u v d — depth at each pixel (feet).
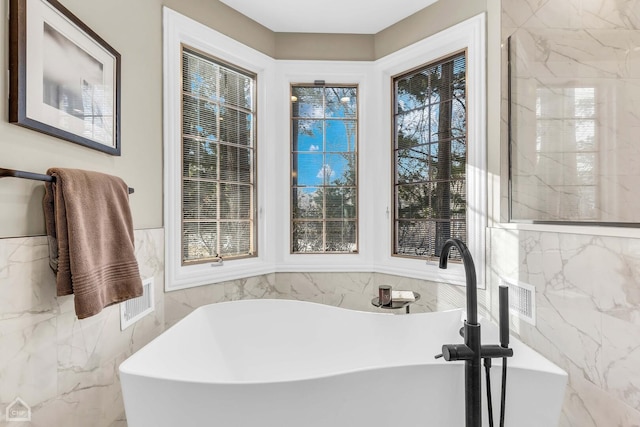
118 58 4.91
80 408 4.08
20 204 3.39
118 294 4.22
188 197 6.73
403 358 5.36
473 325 3.20
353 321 5.67
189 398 3.23
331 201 8.45
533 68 5.51
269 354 5.69
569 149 4.87
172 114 6.25
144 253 5.54
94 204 3.90
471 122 6.53
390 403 3.40
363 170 8.27
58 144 3.89
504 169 6.01
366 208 8.24
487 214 6.29
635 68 4.28
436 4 7.13
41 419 3.53
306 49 8.24
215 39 6.94
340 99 8.48
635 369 3.40
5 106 3.22
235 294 7.32
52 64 3.69
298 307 5.85
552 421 3.31
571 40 4.97
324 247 8.41
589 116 4.65
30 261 3.42
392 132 8.18
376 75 8.23
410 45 7.53
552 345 4.56
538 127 5.38
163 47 6.14
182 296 6.40
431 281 7.17
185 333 4.99
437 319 5.31
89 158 4.43
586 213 4.58
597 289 3.84
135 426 3.36
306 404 3.26
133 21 5.41
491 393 3.34
